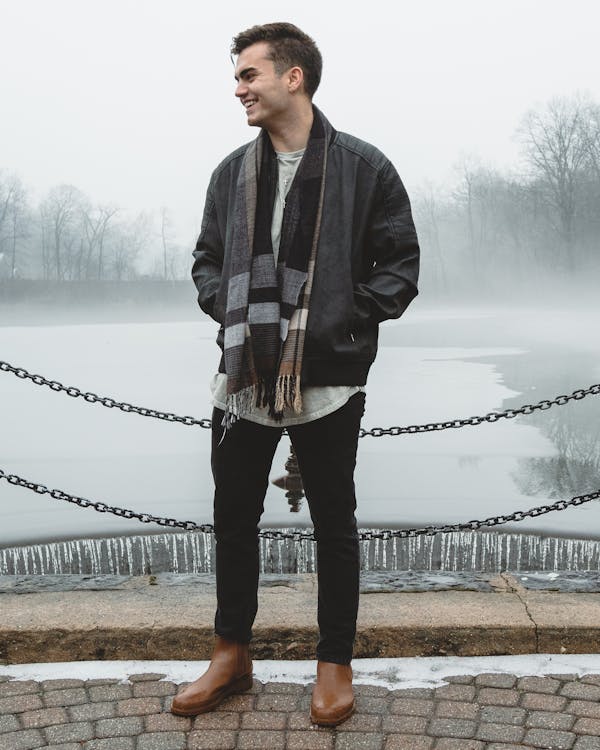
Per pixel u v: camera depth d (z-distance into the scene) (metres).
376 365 15.73
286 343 2.55
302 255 2.57
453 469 7.18
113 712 2.71
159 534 5.51
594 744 2.49
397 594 3.40
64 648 3.07
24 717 2.68
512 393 11.54
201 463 7.64
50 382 3.64
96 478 7.07
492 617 3.13
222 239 2.79
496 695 2.78
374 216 2.68
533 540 5.29
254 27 2.68
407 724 2.62
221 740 2.55
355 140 2.70
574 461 7.43
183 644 3.07
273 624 3.09
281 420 2.61
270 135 2.70
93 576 3.68
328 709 2.62
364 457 7.68
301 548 5.09
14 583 3.57
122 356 19.62
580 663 2.98
